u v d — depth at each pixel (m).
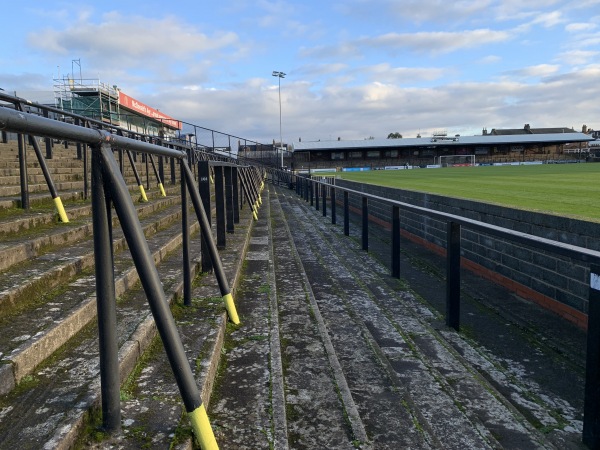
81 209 5.08
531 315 4.61
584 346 3.83
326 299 4.88
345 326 3.93
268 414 2.15
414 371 3.11
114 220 4.82
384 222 11.12
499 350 3.75
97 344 2.38
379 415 2.41
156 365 2.37
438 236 7.98
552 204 7.33
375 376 2.90
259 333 3.16
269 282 4.53
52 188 4.46
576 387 3.12
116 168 1.60
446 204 7.45
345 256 7.28
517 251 5.34
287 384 2.60
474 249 6.47
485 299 5.16
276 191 23.64
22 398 1.85
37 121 1.18
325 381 2.63
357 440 2.06
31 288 2.72
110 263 1.70
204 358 2.43
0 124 1.04
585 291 4.20
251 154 32.91
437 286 5.72
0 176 5.59
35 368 2.09
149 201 6.97
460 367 3.22
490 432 2.39
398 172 33.22
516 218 5.35
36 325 2.32
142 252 1.55
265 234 7.55
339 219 12.36
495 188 11.34
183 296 3.48
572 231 4.37
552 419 2.69
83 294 2.85
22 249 3.24
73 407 1.79
